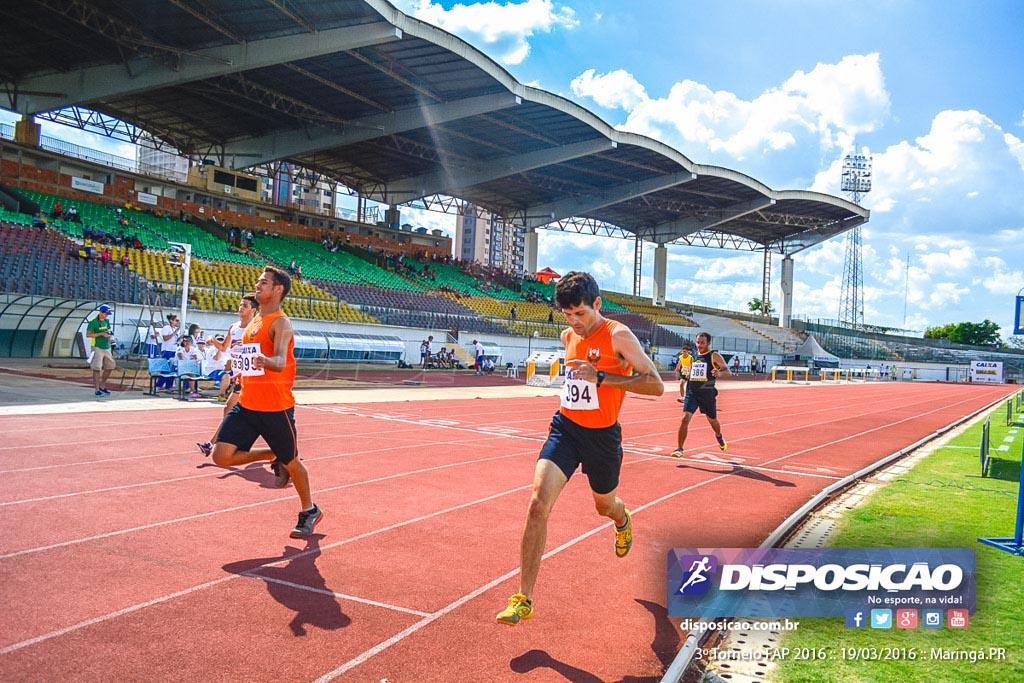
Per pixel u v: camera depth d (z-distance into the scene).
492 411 16.02
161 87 30.02
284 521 5.41
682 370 14.43
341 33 26.70
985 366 72.19
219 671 2.94
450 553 4.80
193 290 26.42
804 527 5.81
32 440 8.35
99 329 13.51
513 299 49.00
